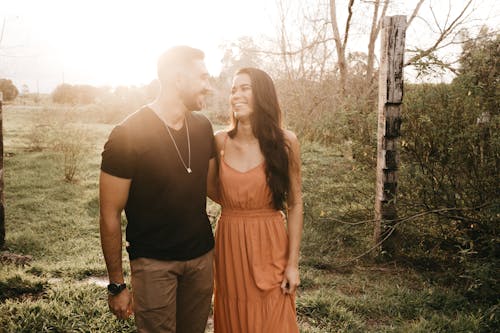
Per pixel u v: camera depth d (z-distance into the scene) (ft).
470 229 13.16
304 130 26.40
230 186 7.80
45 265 15.17
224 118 64.59
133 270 6.92
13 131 57.77
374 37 31.53
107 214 6.60
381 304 12.02
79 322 10.41
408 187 14.90
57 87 107.14
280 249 7.93
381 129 14.92
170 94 6.79
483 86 12.66
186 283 7.34
